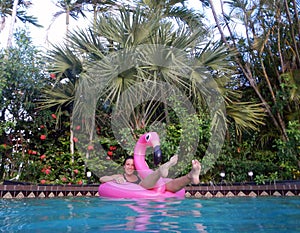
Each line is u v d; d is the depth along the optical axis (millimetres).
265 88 6422
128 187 3729
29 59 5520
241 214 2332
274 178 4953
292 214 2348
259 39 6102
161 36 5602
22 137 5547
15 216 2213
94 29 5695
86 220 2021
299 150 5070
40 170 5066
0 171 5281
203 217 2172
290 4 6402
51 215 2248
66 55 5555
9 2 7707
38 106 5637
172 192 3734
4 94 5332
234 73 6203
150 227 1802
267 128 6168
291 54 6262
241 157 5793
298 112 5578
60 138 5621
